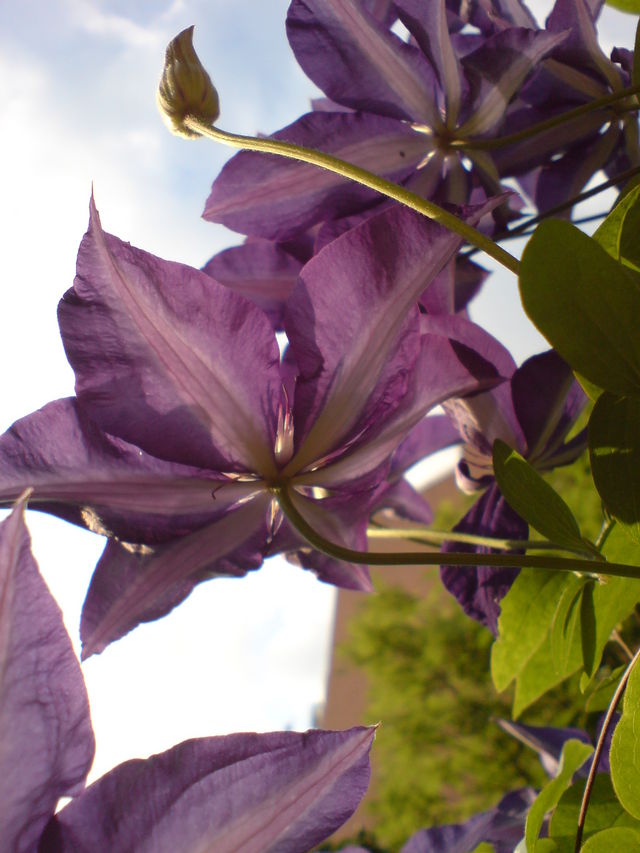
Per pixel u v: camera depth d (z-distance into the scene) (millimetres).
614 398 315
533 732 504
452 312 395
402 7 400
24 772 254
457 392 369
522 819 443
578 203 410
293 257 412
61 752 255
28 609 253
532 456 427
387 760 2973
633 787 292
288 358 359
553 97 431
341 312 333
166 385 327
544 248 291
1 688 252
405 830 2826
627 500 315
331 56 396
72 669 255
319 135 395
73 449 329
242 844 263
